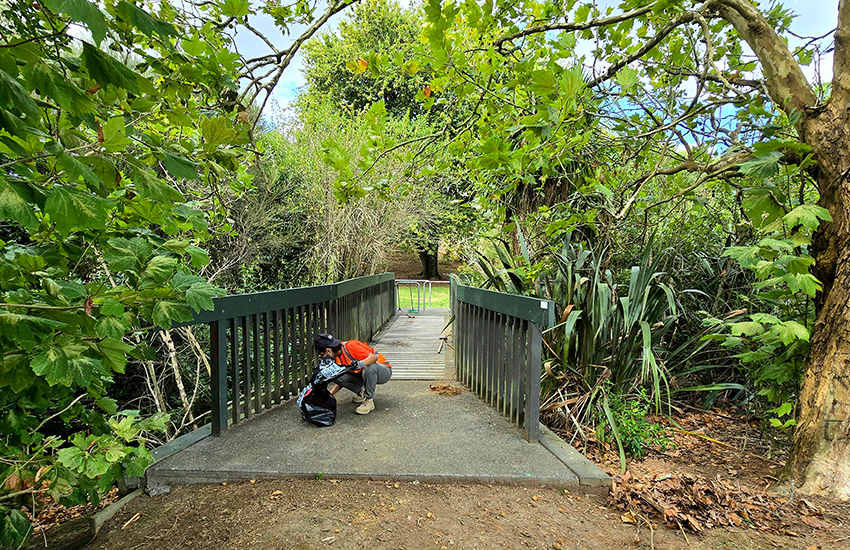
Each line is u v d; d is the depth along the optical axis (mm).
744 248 2744
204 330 6855
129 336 5043
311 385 3725
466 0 3139
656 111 4648
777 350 3525
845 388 2664
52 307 1665
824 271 2811
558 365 4172
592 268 4473
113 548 2295
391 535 2287
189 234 4156
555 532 2350
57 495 2102
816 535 2268
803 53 3660
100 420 2725
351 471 2881
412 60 3361
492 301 4133
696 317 5020
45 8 1429
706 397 4789
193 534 2365
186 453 3145
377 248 9312
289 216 9820
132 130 1740
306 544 2219
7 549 2135
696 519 2465
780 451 3592
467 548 2193
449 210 10484
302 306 4656
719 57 4227
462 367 5098
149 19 1143
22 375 1808
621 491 2713
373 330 8383
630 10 3779
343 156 3410
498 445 3305
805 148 2582
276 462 3002
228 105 2471
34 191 1254
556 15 3807
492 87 3832
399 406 4227
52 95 1194
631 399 4230
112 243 1909
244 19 2699
